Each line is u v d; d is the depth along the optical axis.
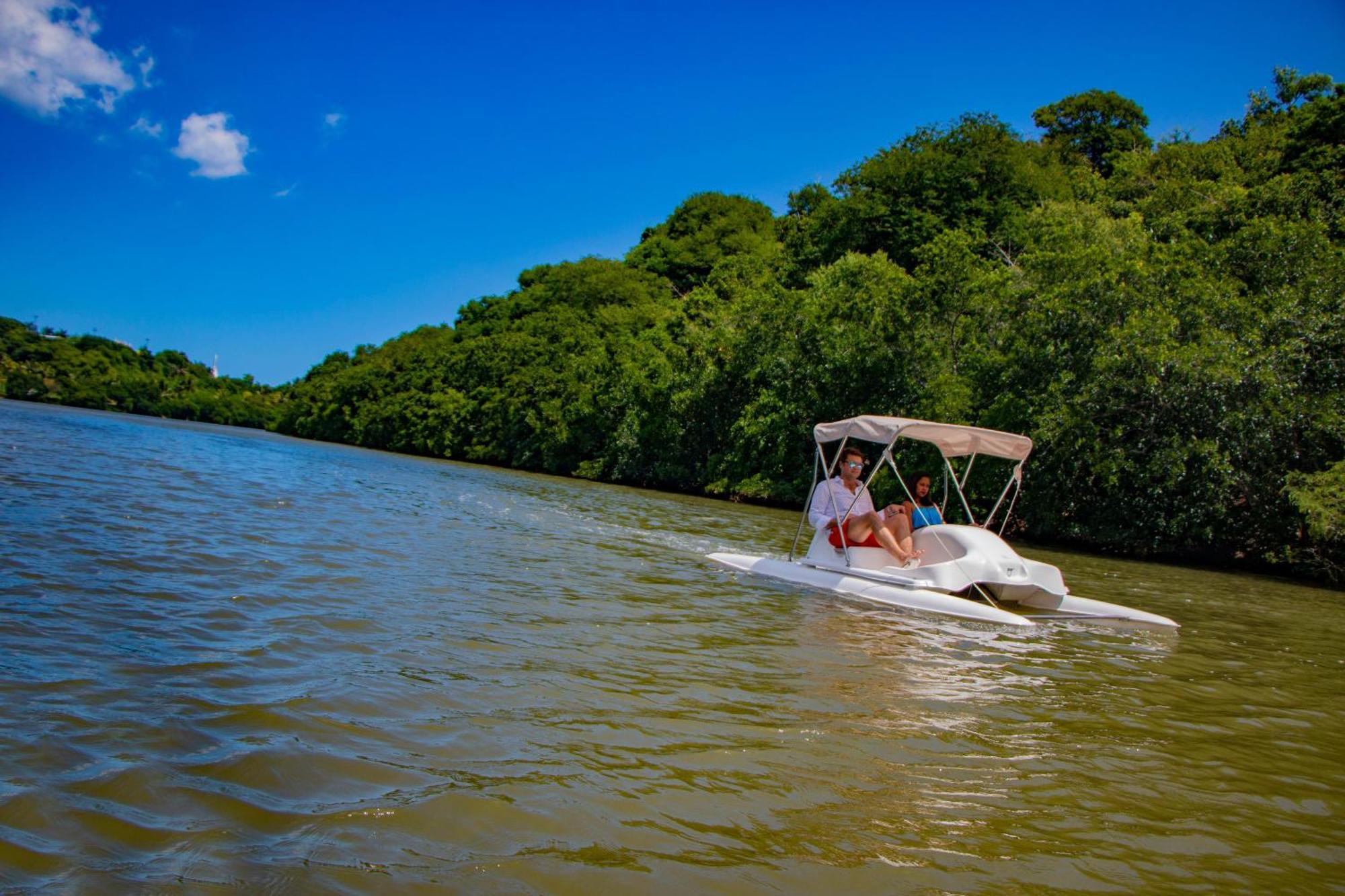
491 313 85.19
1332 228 27.56
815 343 33.16
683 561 11.81
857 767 4.14
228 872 2.75
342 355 101.06
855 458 11.03
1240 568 21.48
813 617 8.20
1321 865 3.48
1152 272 23.14
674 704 4.92
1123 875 3.25
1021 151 48.50
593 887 2.85
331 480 21.95
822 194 65.94
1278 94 50.47
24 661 4.60
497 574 9.14
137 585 6.81
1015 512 25.14
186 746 3.70
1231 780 4.47
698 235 75.62
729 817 3.47
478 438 60.75
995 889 3.05
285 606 6.57
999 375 25.14
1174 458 20.66
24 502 10.83
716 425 38.91
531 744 4.09
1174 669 7.27
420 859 2.94
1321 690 6.94
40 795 3.12
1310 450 20.66
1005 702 5.60
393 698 4.58
